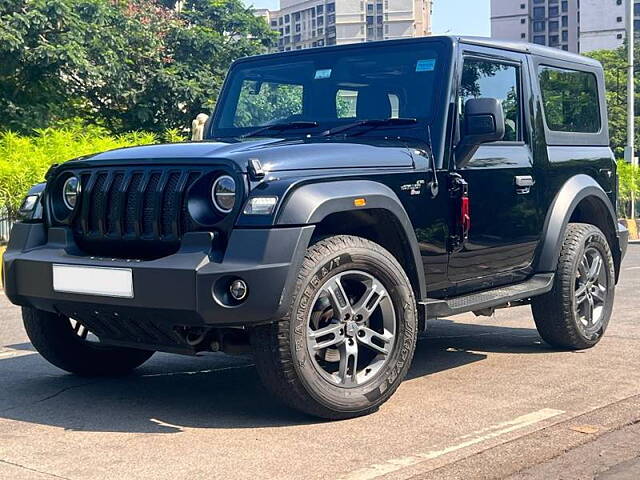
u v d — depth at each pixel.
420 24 125.69
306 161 4.52
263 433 4.34
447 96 5.32
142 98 21.75
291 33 130.25
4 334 7.49
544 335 6.37
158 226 4.45
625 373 5.68
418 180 5.01
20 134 18.69
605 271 6.58
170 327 4.44
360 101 5.60
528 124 6.02
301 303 4.32
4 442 4.21
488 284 5.68
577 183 6.36
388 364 4.71
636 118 52.25
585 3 133.00
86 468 3.82
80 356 5.49
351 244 4.53
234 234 4.23
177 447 4.12
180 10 28.38
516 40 6.18
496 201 5.61
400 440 4.21
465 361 6.09
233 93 6.18
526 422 4.52
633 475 3.75
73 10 19.98
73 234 4.82
